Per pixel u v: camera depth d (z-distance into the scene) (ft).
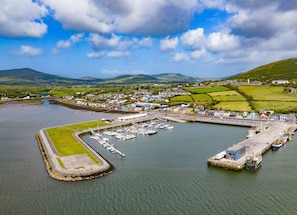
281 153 423.23
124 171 346.13
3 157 409.28
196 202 264.31
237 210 249.55
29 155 419.74
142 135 574.15
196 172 342.03
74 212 246.27
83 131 587.27
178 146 471.62
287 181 313.53
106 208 252.42
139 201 265.54
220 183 308.40
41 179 320.50
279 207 255.29
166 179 319.88
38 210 250.78
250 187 297.94
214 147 460.55
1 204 262.67
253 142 465.47
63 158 379.35
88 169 333.62
